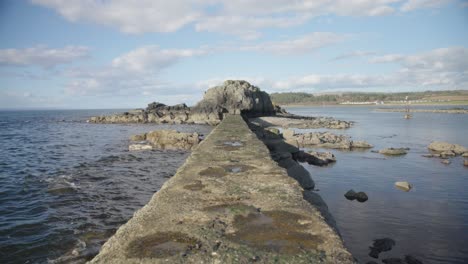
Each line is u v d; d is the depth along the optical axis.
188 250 3.71
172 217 4.76
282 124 52.09
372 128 48.28
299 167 15.22
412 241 8.81
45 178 15.41
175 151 24.50
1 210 10.74
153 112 66.69
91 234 8.93
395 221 10.27
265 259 3.48
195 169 8.07
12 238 8.61
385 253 8.10
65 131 46.03
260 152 10.87
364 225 9.93
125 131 44.78
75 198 12.16
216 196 5.75
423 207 11.69
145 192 13.22
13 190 13.18
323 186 14.66
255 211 4.98
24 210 10.78
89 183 14.47
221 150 11.35
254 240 3.97
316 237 4.06
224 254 3.60
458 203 12.14
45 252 7.91
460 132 41.19
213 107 60.53
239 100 61.31
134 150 25.14
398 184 14.66
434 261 7.74
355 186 14.66
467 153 23.06
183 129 45.91
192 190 6.14
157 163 19.66
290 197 5.68
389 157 22.72
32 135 40.44
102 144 29.36
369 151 25.62
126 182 14.77
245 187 6.32
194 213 4.91
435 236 9.13
